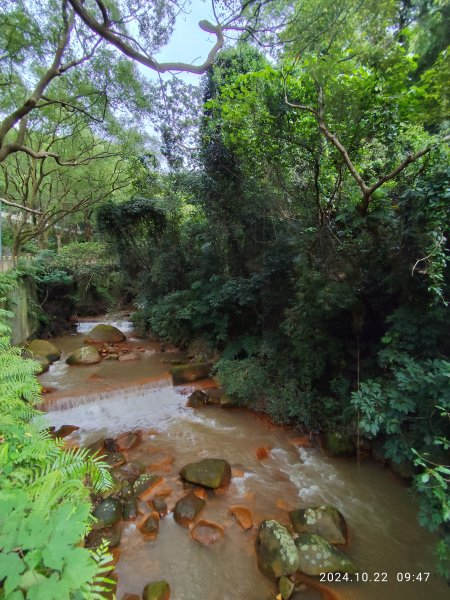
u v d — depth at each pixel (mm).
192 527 3180
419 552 2975
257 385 5496
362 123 3232
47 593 860
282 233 5922
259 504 3545
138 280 10750
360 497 3684
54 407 5168
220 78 5727
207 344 7562
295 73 3518
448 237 2875
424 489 2322
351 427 4391
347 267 4016
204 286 7609
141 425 5238
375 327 4285
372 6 2596
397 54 2697
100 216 9812
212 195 6688
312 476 4031
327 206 3822
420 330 3131
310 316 4453
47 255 11289
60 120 9586
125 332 10547
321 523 3115
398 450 3041
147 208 9711
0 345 3863
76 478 2072
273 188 5207
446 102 2910
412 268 2885
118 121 9906
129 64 7398
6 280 6973
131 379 6449
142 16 4355
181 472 3893
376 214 3217
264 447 4594
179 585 2650
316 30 2854
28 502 1278
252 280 6133
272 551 2779
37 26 5875
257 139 4074
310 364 4836
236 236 6953
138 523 3191
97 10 5520
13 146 5777
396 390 2990
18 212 13414
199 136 6871
